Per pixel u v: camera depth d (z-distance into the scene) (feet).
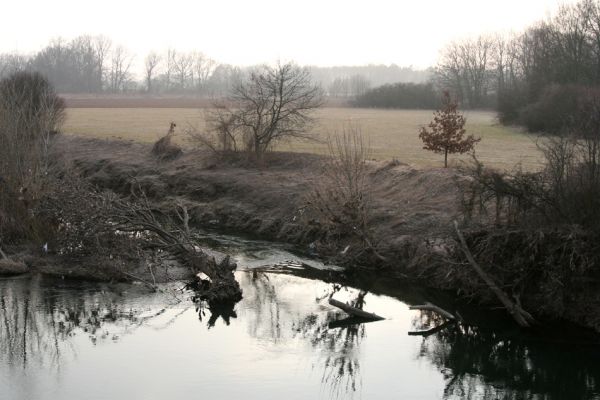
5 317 57.00
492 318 57.62
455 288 63.41
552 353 50.83
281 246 81.87
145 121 195.42
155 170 113.60
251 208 93.91
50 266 68.90
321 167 99.60
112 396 43.16
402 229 74.74
